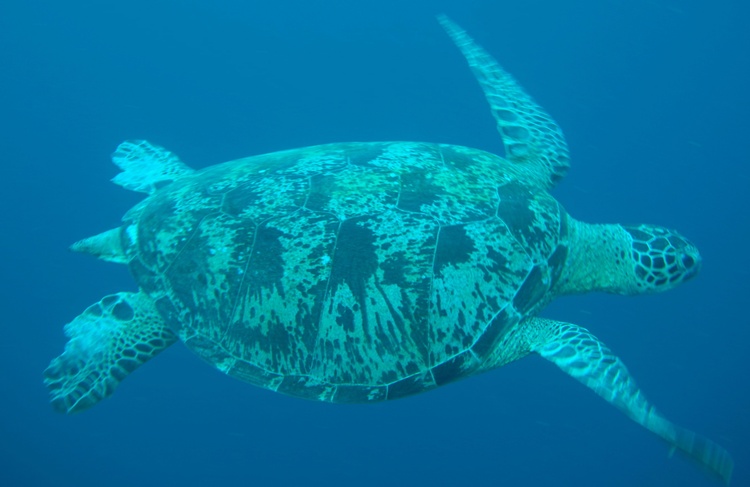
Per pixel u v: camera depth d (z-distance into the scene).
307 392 1.29
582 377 1.39
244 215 1.39
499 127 1.93
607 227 1.68
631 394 1.35
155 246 1.46
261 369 1.31
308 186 1.40
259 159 1.59
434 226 1.33
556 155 1.86
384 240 1.30
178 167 2.01
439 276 1.29
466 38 2.23
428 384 1.29
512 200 1.44
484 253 1.34
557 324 1.53
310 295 1.29
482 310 1.31
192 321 1.37
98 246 1.60
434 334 1.28
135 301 1.58
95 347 1.55
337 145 1.60
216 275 1.36
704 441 1.22
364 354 1.28
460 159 1.50
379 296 1.28
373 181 1.38
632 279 1.66
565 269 1.52
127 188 1.95
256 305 1.31
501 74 2.13
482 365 1.36
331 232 1.32
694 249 1.67
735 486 3.59
